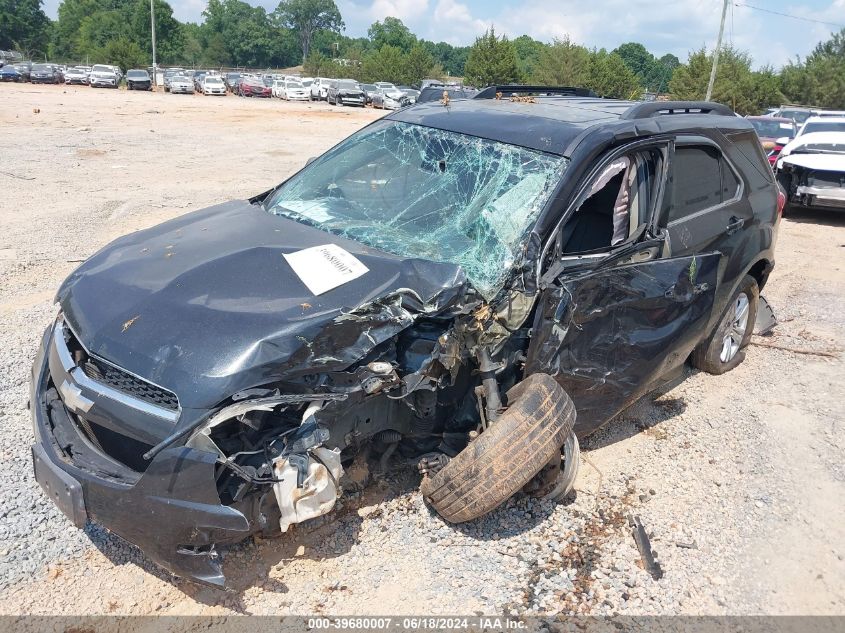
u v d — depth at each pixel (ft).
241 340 9.10
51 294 20.71
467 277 10.59
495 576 10.60
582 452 14.17
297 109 113.60
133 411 9.02
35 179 38.11
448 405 11.38
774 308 23.75
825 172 37.19
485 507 10.41
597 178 12.21
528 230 11.38
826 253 31.78
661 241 13.12
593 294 11.60
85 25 360.48
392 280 10.40
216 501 8.64
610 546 11.42
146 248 11.80
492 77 173.27
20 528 11.00
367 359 9.97
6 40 366.02
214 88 156.46
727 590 10.76
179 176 41.47
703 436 15.12
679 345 13.50
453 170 13.15
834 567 11.46
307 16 480.64
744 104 166.09
